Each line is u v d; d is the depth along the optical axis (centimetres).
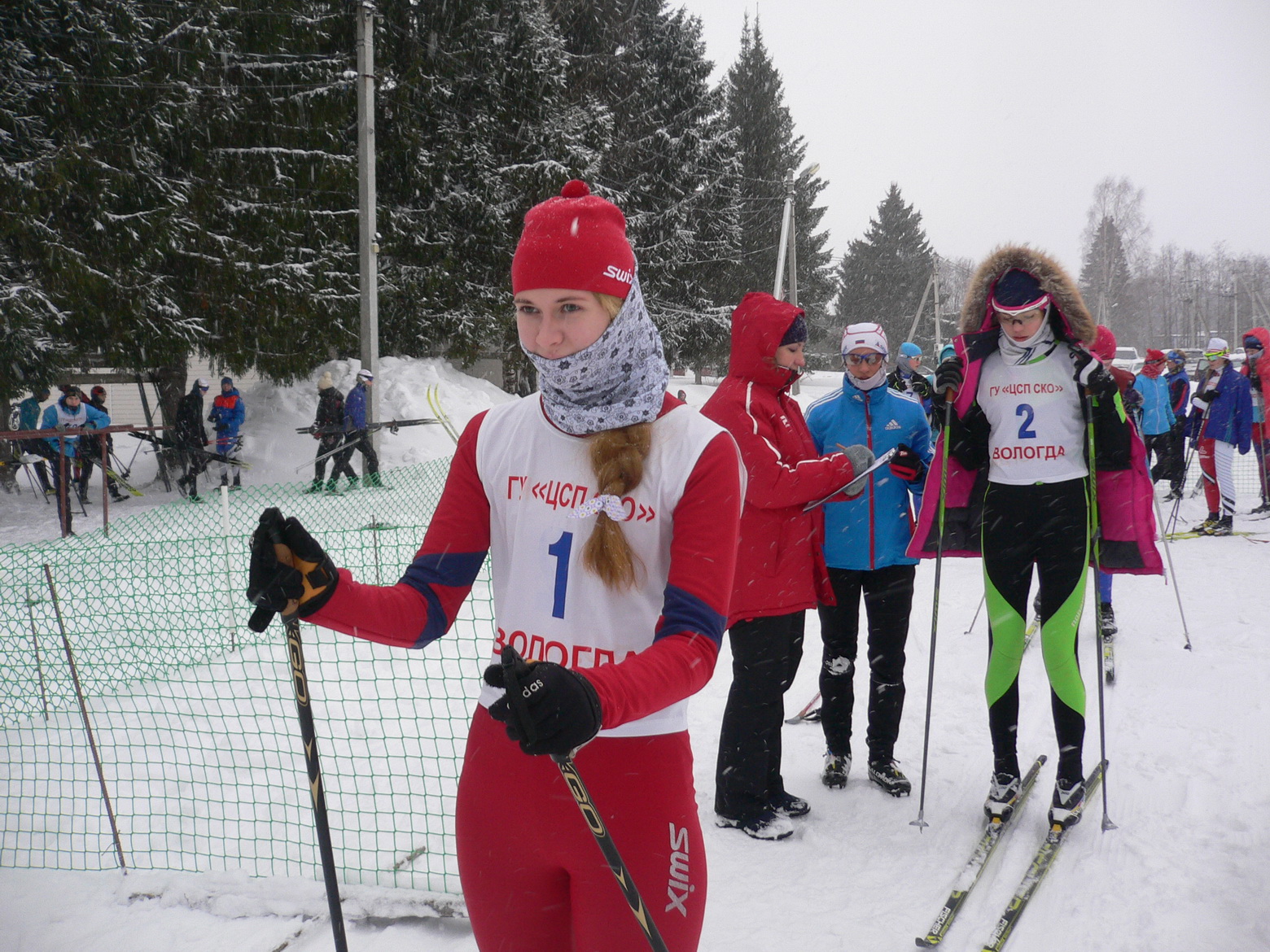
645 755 132
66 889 271
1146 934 237
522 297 130
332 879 146
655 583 134
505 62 1862
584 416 132
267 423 1466
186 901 262
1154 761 345
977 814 312
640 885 130
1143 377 888
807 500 276
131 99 1198
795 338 289
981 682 447
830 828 303
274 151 1391
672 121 2772
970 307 315
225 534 510
